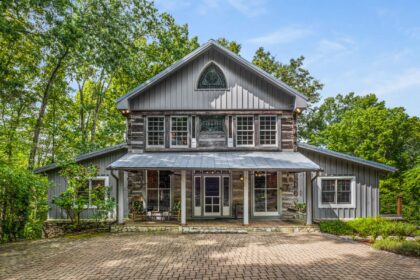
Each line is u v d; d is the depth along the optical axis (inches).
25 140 760.3
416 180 708.7
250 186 640.4
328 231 516.7
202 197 642.8
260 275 283.9
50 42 574.6
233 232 523.2
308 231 526.3
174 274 287.7
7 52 673.0
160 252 374.6
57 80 787.4
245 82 645.3
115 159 657.0
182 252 373.4
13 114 802.8
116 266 316.5
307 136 1627.7
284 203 636.7
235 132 642.2
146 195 641.0
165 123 644.7
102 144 1035.3
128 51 681.6
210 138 642.8
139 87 628.4
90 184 648.4
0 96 575.5
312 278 276.4
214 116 648.4
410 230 479.5
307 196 546.6
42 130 806.5
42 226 644.7
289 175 642.2
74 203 597.0
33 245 446.0
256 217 634.8
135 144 639.8
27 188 538.0
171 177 644.7
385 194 1027.9
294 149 637.3
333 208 625.6
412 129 1130.7
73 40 568.7
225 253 367.2
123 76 933.8
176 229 531.5
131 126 643.5
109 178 653.9
